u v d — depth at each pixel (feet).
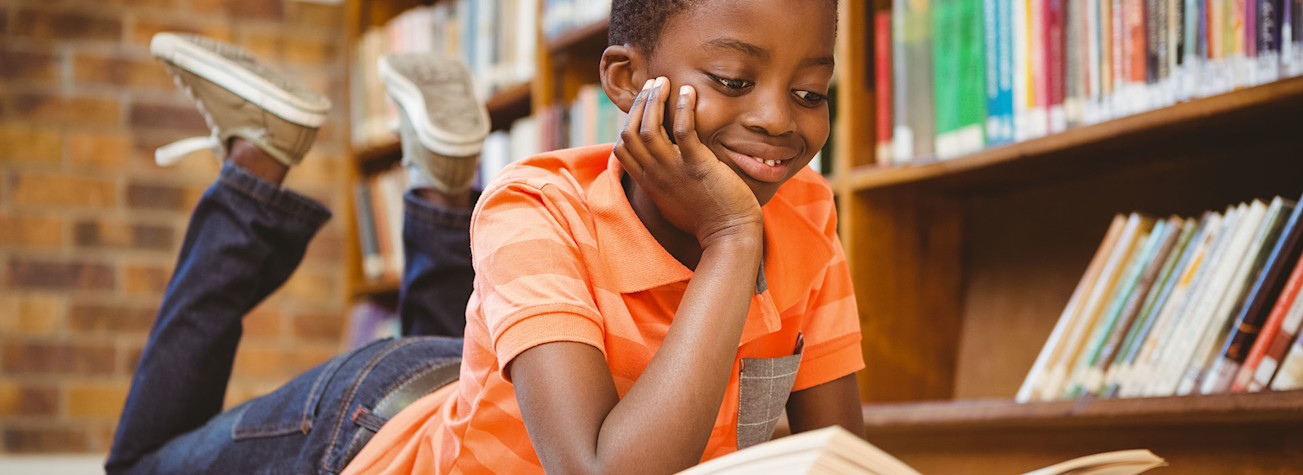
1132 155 5.31
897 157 5.74
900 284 6.11
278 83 4.99
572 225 3.07
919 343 6.13
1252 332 4.30
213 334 4.88
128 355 9.45
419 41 9.20
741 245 2.84
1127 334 4.79
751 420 3.20
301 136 5.04
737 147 2.89
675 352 2.68
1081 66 5.04
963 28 5.51
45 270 9.31
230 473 4.25
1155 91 4.69
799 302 3.40
